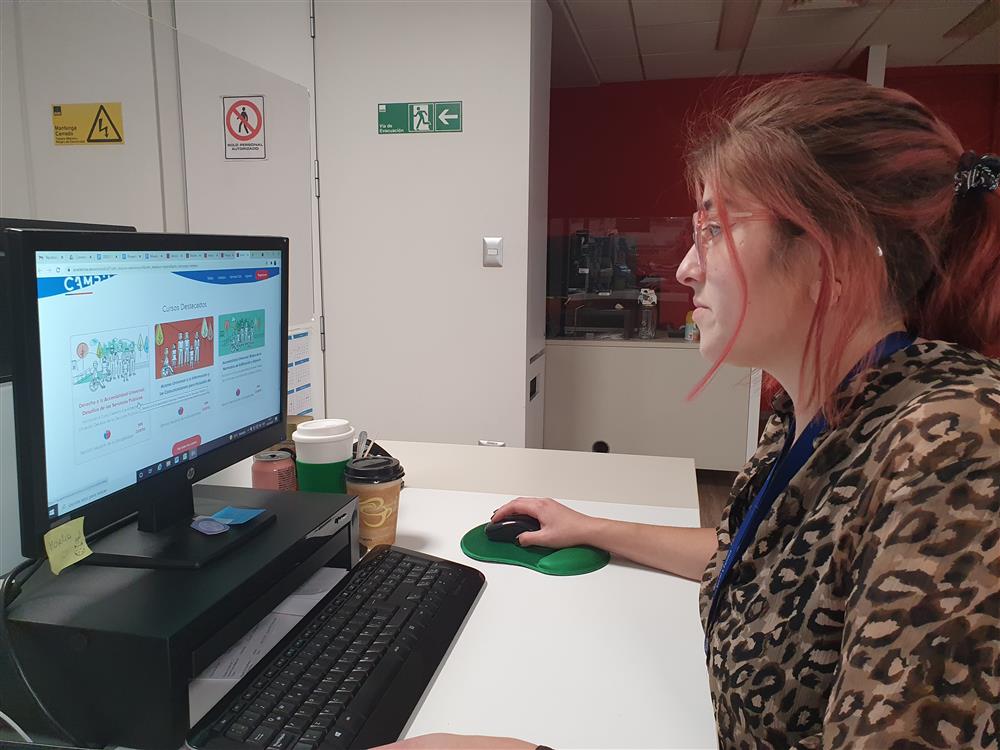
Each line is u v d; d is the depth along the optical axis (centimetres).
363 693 69
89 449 73
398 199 318
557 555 105
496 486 146
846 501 54
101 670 65
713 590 79
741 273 62
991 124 483
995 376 52
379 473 109
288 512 97
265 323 107
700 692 73
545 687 74
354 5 309
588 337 430
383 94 312
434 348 324
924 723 45
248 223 193
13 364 65
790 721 57
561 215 545
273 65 317
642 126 527
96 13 211
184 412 89
